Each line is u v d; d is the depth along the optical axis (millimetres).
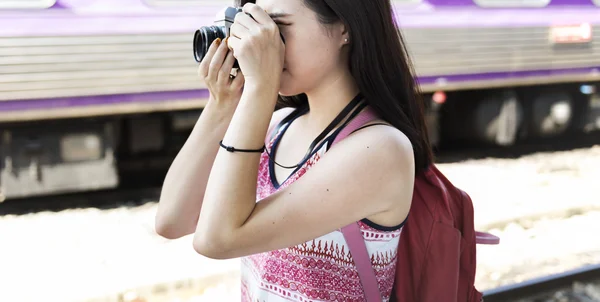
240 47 1166
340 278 1258
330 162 1186
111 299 3119
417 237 1396
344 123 1275
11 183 4469
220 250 1173
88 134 4617
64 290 3191
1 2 3889
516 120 6645
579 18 6059
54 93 4098
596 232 4305
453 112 6633
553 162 6324
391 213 1243
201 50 1382
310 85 1256
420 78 5312
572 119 6996
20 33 3951
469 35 5488
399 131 1250
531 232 4242
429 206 1397
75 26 4094
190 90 4520
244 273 1440
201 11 4484
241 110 1176
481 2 5496
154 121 5152
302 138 1357
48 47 4039
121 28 4234
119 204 4723
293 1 1200
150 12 4309
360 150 1182
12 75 3959
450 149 6730
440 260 1391
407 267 1409
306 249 1250
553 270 3658
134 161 5207
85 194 4945
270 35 1165
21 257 3611
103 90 4238
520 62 5789
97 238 3947
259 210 1174
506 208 4695
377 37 1213
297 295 1272
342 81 1289
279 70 1188
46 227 4160
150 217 4406
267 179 1388
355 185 1165
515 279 3521
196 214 1468
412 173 1251
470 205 1473
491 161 6312
